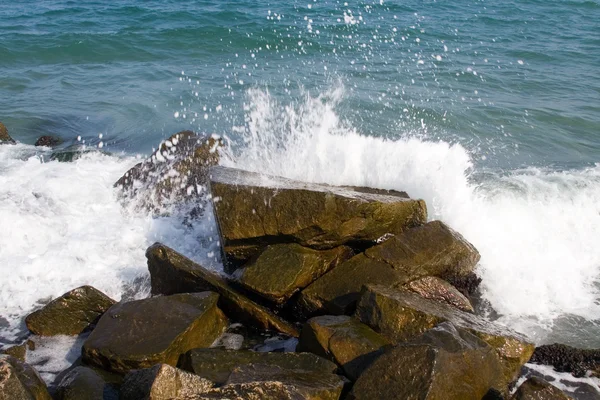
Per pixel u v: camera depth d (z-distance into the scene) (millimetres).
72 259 7777
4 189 9203
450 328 5516
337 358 5629
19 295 7234
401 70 15148
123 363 5660
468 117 12664
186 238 8430
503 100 13633
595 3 22125
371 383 5016
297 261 6848
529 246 8391
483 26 19141
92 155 10984
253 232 7043
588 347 6695
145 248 8188
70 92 14281
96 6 20875
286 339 6469
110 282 7480
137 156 11039
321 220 6906
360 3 20781
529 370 6148
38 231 8234
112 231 8438
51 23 18812
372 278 6727
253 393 4746
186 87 14195
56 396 5324
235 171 7926
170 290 6977
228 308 6652
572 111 13227
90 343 5820
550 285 7734
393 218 7293
